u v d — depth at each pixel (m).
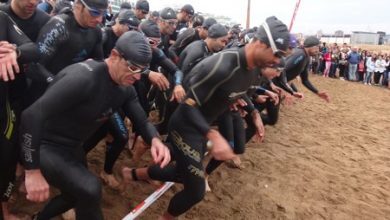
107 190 4.11
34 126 2.22
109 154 3.96
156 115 7.01
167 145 3.62
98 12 3.15
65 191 2.54
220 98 3.00
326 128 9.11
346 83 20.59
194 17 7.32
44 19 3.34
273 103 5.35
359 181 5.76
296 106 11.63
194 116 2.85
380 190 5.50
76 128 2.56
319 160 6.54
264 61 2.73
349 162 6.65
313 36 5.82
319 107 12.05
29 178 2.28
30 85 3.22
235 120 4.30
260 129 4.09
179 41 5.65
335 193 5.16
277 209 4.46
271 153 6.48
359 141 8.18
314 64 23.94
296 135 8.02
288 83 6.22
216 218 4.02
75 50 3.33
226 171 5.32
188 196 3.12
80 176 2.50
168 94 4.87
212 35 4.47
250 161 5.89
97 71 2.43
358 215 4.61
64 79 2.32
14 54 2.42
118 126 3.72
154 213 3.87
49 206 2.79
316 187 5.27
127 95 2.74
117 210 3.79
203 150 3.30
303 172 5.77
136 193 4.22
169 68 4.44
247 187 4.91
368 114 11.81
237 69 2.83
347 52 22.64
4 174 2.88
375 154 7.32
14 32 2.74
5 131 2.80
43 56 3.04
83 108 2.46
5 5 3.17
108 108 2.61
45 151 2.50
